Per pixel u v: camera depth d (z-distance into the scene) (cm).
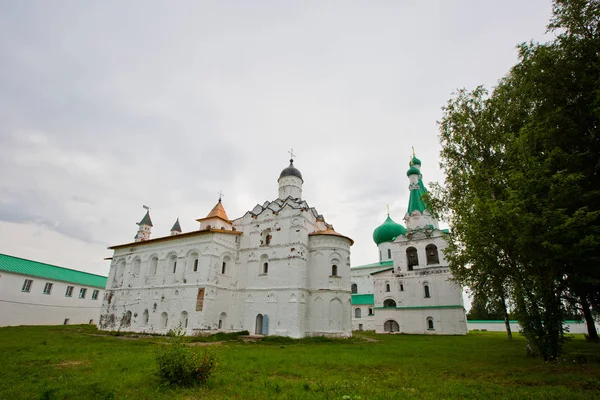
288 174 4641
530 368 1572
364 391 1104
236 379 1274
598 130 1673
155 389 1105
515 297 1875
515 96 2102
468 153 2420
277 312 3641
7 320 4803
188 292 3816
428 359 1906
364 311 6334
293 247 3812
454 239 2630
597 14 1692
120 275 4688
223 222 4681
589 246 1533
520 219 1584
